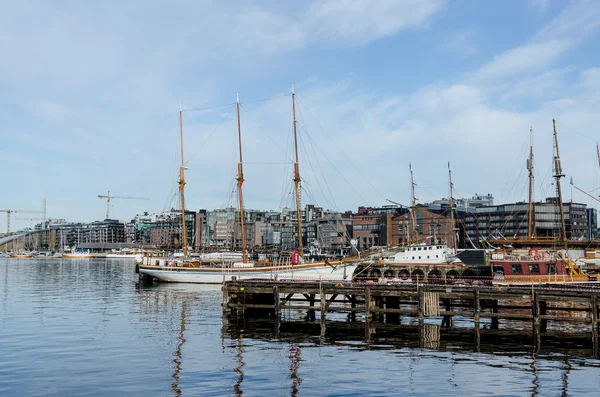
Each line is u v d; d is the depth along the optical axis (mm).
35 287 99250
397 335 47281
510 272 66750
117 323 53062
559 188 114188
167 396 29406
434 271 104625
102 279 125938
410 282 70688
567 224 192750
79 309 64188
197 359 37594
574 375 33594
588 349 41062
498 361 37188
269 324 52938
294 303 69438
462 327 49969
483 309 64688
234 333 47938
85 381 32031
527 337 46000
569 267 68750
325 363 36625
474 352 40094
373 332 48562
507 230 191500
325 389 30750
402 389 30797
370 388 30969
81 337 45344
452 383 31891
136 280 122188
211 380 32375
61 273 155375
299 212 100938
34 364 35906
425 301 47438
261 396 29500
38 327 50375
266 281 57031
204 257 145500
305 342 43906
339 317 59000
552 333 43750
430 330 49219
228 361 37094
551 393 30062
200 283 102688
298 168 102250
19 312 61250
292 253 92000
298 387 31125
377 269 110000
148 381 32094
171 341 43906
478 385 31500
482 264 111938
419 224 191500
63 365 35688
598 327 45250
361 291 50250
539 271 65812
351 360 37500
